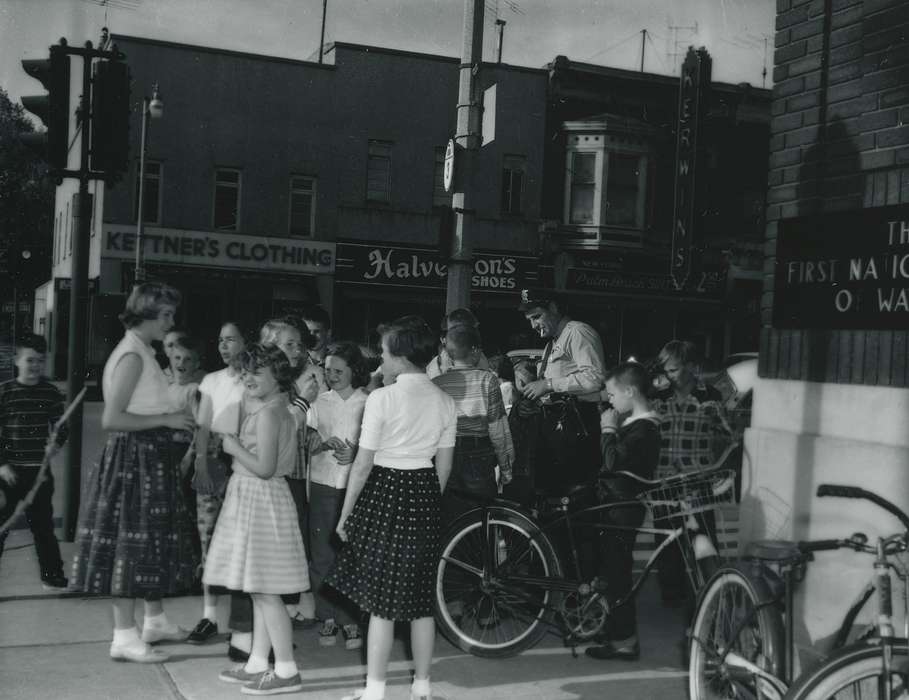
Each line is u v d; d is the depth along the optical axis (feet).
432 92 86.12
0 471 18.83
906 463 14.69
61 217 113.80
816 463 16.21
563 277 87.45
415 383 14.05
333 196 83.97
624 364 17.48
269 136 82.48
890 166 15.58
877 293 15.58
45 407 19.45
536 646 17.49
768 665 11.94
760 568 12.54
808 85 17.21
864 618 14.87
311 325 20.08
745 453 17.78
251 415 14.71
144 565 14.88
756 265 92.12
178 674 15.20
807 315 16.93
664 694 14.87
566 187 88.63
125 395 14.94
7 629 17.16
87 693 14.20
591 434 19.54
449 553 16.89
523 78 87.30
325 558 17.12
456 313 17.78
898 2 15.55
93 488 15.16
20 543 24.02
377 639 13.58
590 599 16.15
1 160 143.64
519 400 19.80
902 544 10.85
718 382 22.45
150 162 80.02
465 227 23.77
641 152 88.48
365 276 84.58
